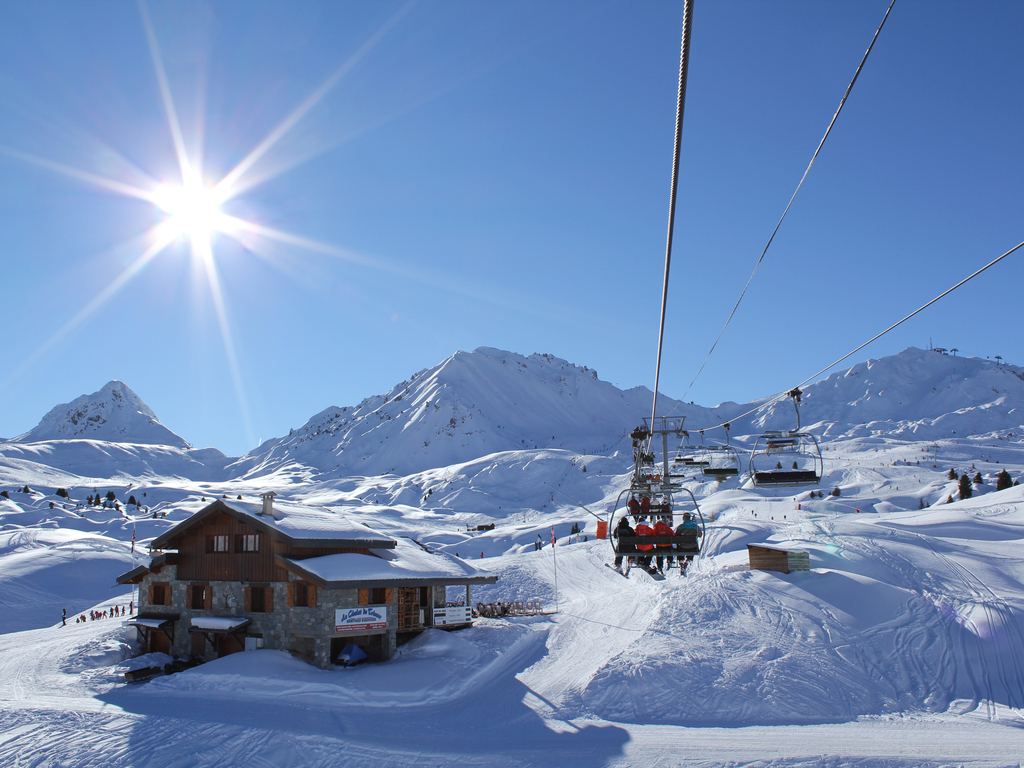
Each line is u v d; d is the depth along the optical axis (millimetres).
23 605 79812
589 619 48312
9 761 24969
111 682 37469
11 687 37219
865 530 64812
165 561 44062
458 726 28281
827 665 32688
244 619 39812
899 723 27156
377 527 174125
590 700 30625
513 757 24234
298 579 38438
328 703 31672
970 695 29984
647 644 36438
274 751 25250
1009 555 51500
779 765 22625
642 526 23562
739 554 61688
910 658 33375
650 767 22797
